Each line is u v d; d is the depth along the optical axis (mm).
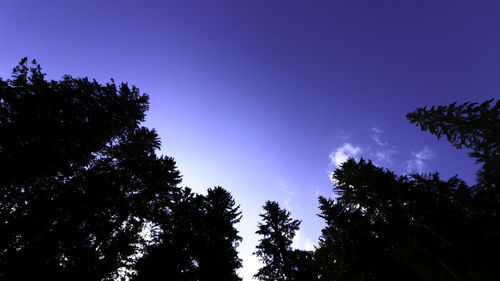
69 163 12570
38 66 12016
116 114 14805
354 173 12336
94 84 14430
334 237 12922
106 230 13281
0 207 10312
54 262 10789
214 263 14812
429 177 10992
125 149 16469
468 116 7078
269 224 21109
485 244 7688
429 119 7977
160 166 17719
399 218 10148
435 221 9164
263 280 18656
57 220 11445
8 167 9867
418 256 8969
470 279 7781
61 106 12438
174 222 16844
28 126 10922
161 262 13727
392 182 11367
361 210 12625
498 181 7590
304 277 16969
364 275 10766
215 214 17875
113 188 13891
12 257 9492
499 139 6605
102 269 12383
